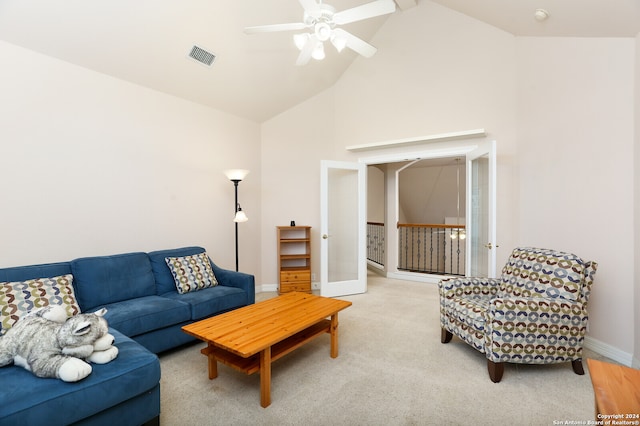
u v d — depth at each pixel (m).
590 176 2.79
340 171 4.83
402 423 1.82
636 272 2.43
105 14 2.62
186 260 3.35
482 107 4.11
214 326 2.25
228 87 3.96
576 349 2.31
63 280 2.46
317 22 2.42
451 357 2.64
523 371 2.41
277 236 4.86
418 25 4.57
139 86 3.41
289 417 1.88
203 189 4.09
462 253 6.49
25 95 2.63
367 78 4.97
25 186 2.64
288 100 4.80
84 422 1.50
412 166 7.30
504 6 3.30
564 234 3.07
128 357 1.74
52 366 1.49
